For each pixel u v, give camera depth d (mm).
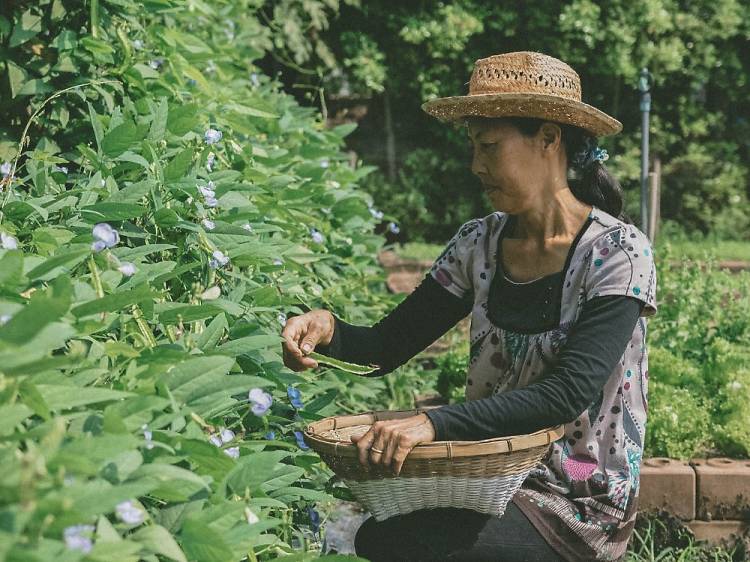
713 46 9992
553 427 2139
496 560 2193
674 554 3402
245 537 1711
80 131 3160
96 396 1627
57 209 2527
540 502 2242
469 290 2570
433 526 2172
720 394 3959
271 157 3977
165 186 2768
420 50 9867
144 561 1629
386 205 9805
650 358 4117
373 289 5102
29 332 1457
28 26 2973
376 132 10109
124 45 3186
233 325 2650
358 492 2100
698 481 3467
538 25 9695
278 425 2588
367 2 9586
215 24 5184
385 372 2641
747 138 10422
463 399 4363
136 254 2434
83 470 1400
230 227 2814
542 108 2240
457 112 2387
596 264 2250
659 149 10156
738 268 7883
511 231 2436
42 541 1337
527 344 2312
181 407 1905
